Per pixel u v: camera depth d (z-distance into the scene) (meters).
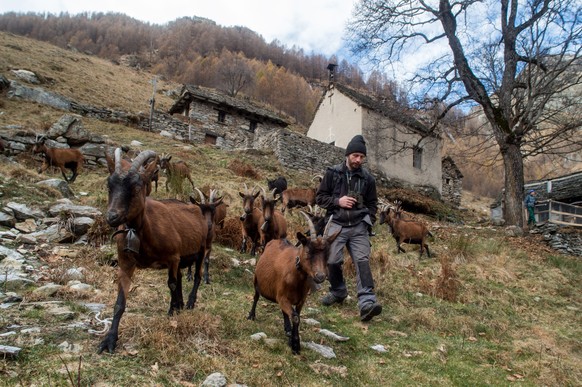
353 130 28.44
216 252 8.03
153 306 4.94
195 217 5.18
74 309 4.44
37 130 16.94
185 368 3.50
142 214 3.84
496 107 20.22
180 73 91.88
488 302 7.99
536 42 18.75
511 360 5.32
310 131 33.47
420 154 31.38
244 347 4.19
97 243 7.22
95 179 13.63
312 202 15.34
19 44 46.22
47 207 8.20
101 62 61.28
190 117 30.55
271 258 4.92
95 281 5.54
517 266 11.02
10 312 4.15
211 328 4.28
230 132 31.77
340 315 6.27
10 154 13.85
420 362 4.90
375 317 6.41
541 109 18.73
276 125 34.53
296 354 4.33
